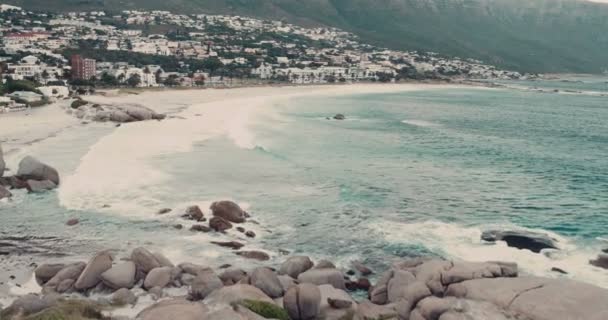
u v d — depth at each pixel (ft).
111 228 119.65
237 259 105.09
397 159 206.59
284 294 81.71
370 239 117.70
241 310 69.77
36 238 112.88
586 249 112.06
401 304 76.02
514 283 75.87
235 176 166.81
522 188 165.48
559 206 145.59
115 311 77.92
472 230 123.85
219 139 231.50
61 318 68.64
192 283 86.99
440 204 145.48
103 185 151.53
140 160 183.83
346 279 96.89
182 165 178.40
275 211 135.13
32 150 199.62
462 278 79.87
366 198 148.77
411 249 111.86
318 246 113.39
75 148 205.26
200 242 113.09
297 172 175.63
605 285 93.20
